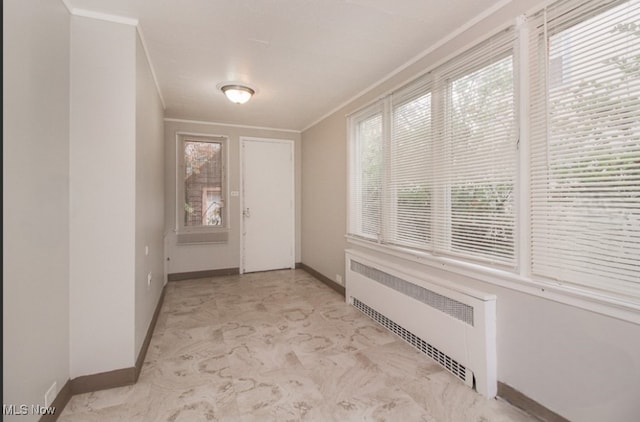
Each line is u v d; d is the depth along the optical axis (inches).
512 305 71.8
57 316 68.8
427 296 94.0
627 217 53.6
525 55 68.4
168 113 169.9
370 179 130.6
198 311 133.3
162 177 157.9
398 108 112.0
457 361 82.3
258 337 108.0
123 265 80.1
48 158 64.4
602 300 55.8
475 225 81.9
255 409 70.8
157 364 90.4
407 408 71.0
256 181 202.2
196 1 74.1
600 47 56.5
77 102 76.4
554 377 64.0
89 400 73.9
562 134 62.2
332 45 95.7
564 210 62.2
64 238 72.5
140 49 88.6
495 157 76.0
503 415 68.4
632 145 52.7
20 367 54.0
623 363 53.9
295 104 153.8
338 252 159.3
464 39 85.0
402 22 83.4
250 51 99.2
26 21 55.8
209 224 189.6
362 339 106.0
